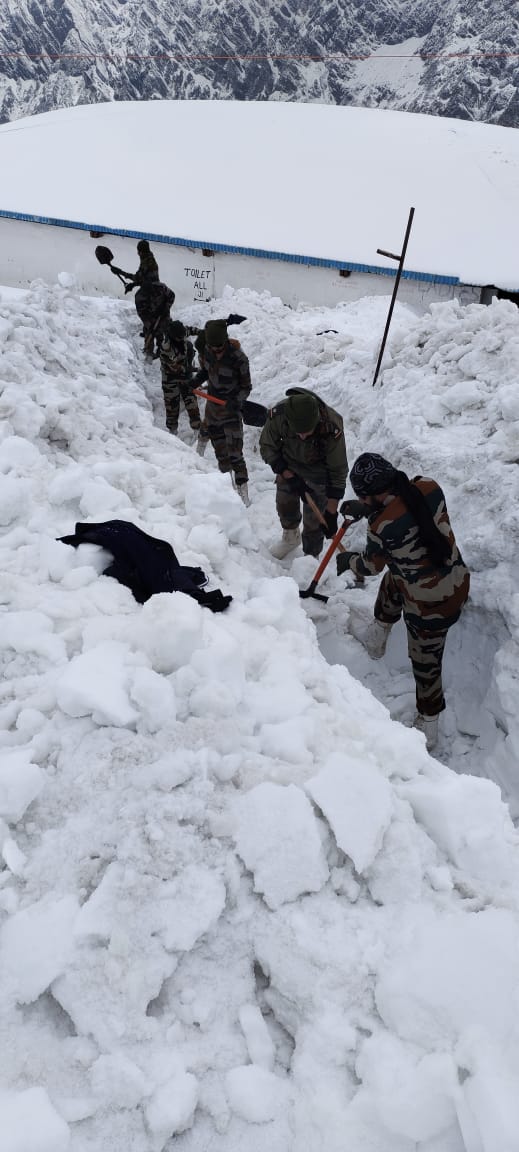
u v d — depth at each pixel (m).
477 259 17.62
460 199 22.02
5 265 19.73
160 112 31.72
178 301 18.69
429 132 28.75
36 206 20.30
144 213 20.28
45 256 19.33
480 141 27.77
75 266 19.17
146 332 8.88
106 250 9.46
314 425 4.15
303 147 26.58
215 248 17.66
